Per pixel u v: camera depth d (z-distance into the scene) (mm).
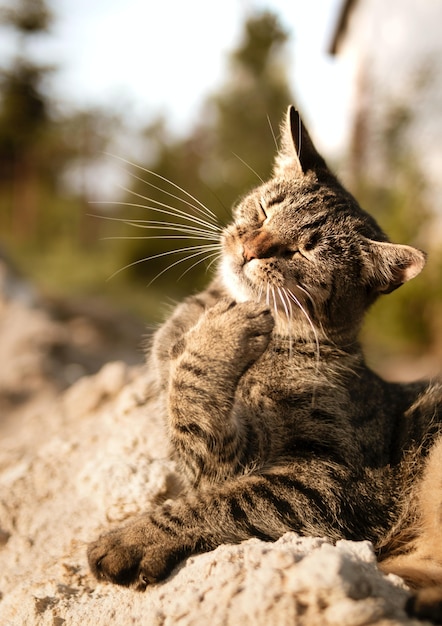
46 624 605
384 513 649
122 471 716
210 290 779
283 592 506
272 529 613
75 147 5680
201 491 636
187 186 3516
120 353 1930
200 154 3838
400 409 725
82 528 720
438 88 2443
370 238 753
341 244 741
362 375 724
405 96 2492
